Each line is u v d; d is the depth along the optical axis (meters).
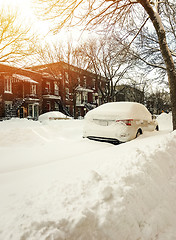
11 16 10.50
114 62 12.15
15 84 23.70
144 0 7.24
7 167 3.41
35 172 2.61
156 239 1.76
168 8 10.09
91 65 20.23
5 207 1.50
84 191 1.79
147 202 2.09
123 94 38.69
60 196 1.68
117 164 2.59
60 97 30.44
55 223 1.30
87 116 5.90
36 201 1.60
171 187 2.75
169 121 14.59
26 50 12.20
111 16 7.73
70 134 7.27
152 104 45.34
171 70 7.26
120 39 9.77
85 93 36.59
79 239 1.29
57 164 2.99
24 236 1.17
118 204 1.69
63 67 21.41
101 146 5.28
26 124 12.02
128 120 5.32
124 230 1.55
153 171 2.71
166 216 2.08
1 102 21.17
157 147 3.67
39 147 5.23
